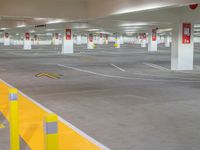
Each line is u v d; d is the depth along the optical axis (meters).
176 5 14.21
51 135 3.38
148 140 6.71
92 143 6.47
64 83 15.65
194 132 7.32
